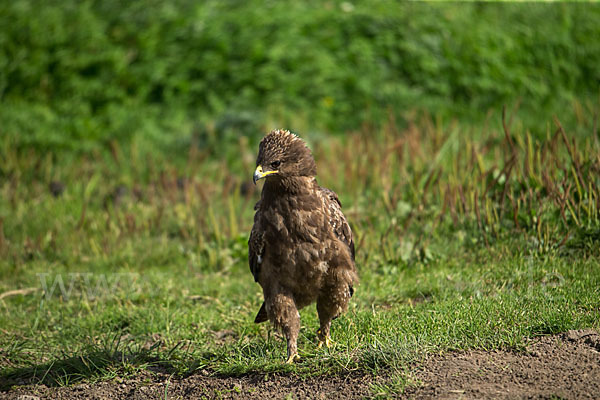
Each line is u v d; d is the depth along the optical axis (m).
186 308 23.62
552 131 37.59
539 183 25.80
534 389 14.26
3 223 32.81
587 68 46.88
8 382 18.69
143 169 39.53
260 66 46.41
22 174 38.69
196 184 34.50
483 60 45.91
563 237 23.59
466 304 19.47
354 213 29.48
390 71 45.62
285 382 16.62
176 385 17.47
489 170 26.58
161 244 30.44
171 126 43.91
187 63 47.50
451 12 49.81
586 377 14.49
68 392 17.80
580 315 17.69
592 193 24.00
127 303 24.59
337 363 16.69
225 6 51.78
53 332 22.59
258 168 17.28
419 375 15.55
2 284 27.61
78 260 29.64
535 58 46.81
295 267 17.92
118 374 18.56
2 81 48.19
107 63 48.38
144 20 51.41
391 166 32.38
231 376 17.53
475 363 15.84
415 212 27.75
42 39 50.72
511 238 24.66
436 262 24.97
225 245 29.42
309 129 42.41
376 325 19.20
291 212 17.78
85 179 38.09
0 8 53.94
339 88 44.81
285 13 49.78
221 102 44.91
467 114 42.91
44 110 45.88
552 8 51.38
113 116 45.16
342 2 51.69
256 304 23.34
